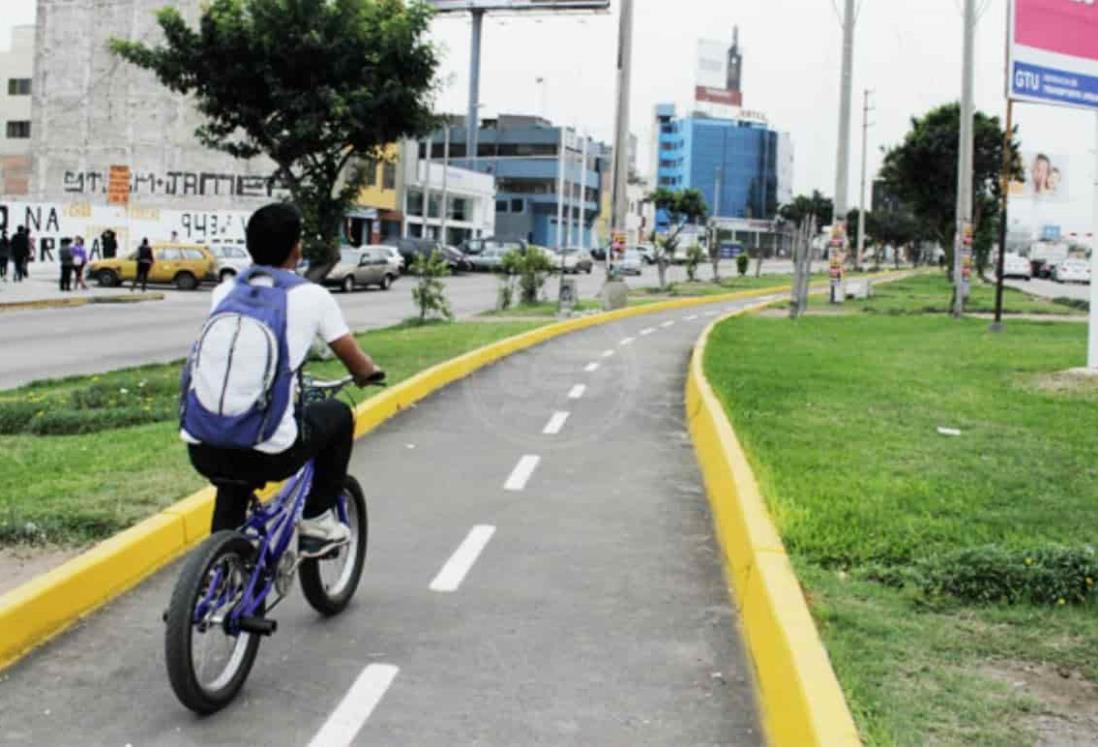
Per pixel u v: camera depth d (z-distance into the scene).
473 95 85.56
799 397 12.33
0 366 18.45
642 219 107.31
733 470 7.98
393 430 11.16
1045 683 4.53
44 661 5.17
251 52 14.77
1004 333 23.27
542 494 8.58
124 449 9.27
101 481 7.91
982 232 59.91
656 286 48.84
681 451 10.43
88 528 6.73
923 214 55.34
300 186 15.50
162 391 13.49
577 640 5.50
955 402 12.26
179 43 15.01
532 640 5.50
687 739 4.44
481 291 44.44
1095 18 14.99
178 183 61.66
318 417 5.12
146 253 37.72
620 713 4.67
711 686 4.96
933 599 5.53
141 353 20.83
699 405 11.97
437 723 4.57
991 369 15.76
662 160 166.50
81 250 37.75
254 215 4.89
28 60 82.00
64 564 5.91
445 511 8.00
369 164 18.83
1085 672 4.65
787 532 6.53
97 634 5.50
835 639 4.94
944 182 52.97
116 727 4.52
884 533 6.61
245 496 4.88
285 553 5.12
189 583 4.43
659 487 8.88
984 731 4.07
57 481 7.95
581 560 6.85
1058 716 4.21
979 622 5.23
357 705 4.74
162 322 27.55
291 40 14.58
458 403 12.95
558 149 112.38
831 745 3.84
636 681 5.00
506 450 10.28
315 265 15.64
